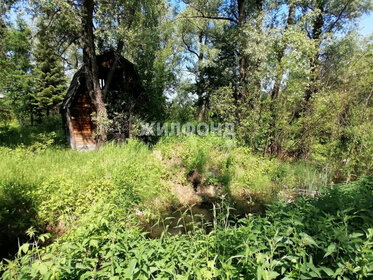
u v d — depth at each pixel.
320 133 9.38
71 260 2.06
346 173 8.12
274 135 9.95
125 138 11.52
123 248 2.23
